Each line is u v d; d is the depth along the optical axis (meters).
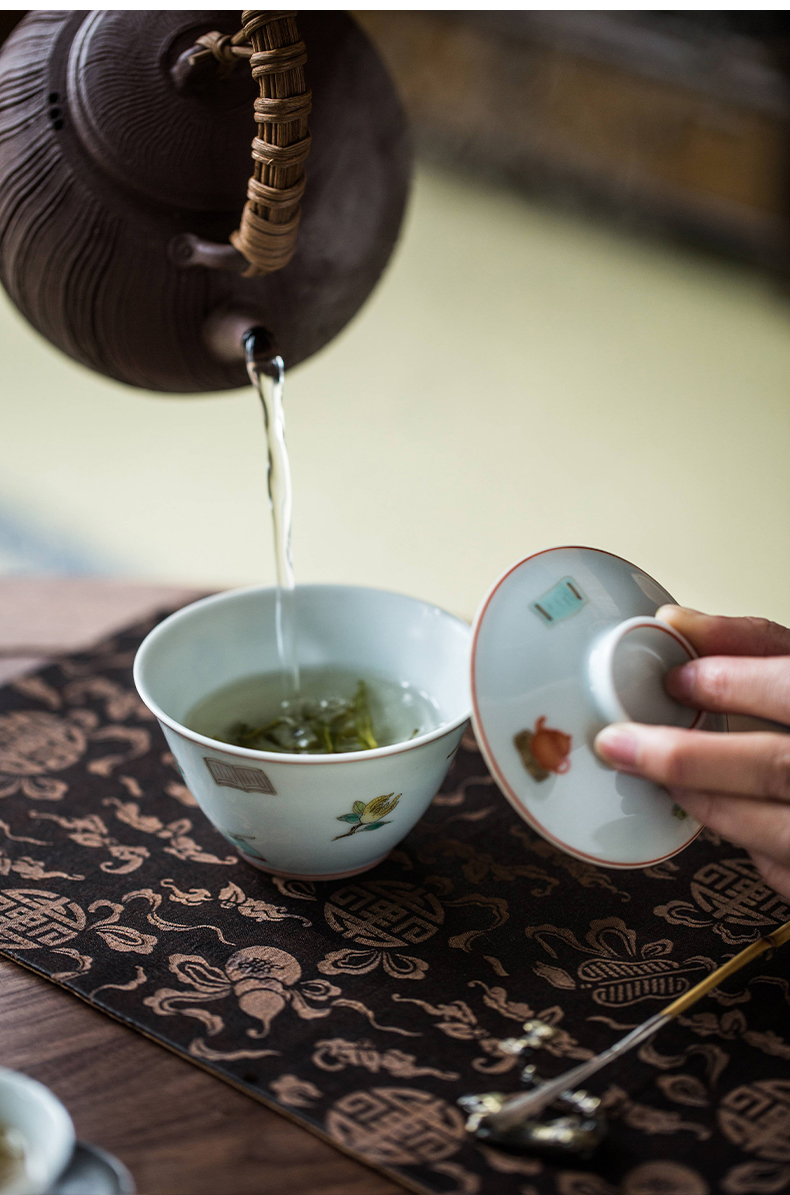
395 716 0.58
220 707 0.58
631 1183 0.45
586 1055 0.48
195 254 0.56
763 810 0.49
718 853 0.57
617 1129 0.46
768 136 2.26
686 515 1.65
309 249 0.59
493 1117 0.46
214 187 0.55
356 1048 0.49
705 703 0.50
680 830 0.52
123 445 1.83
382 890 0.55
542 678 0.50
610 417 1.91
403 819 0.54
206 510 1.67
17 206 0.56
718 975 0.50
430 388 2.00
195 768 0.52
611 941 0.53
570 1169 0.45
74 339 0.58
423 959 0.52
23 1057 0.48
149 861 0.56
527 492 1.71
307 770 0.50
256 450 1.83
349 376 2.04
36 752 0.62
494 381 2.02
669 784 0.49
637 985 0.51
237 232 0.56
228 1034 0.49
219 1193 0.45
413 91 2.77
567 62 2.51
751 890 0.55
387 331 2.17
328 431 1.88
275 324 0.59
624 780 0.51
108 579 0.76
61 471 1.75
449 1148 0.46
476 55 2.64
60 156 0.55
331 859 0.54
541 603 0.51
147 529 1.61
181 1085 0.47
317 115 0.58
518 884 0.55
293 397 1.99
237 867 0.56
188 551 1.56
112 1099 0.47
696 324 2.19
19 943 0.52
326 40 0.58
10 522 1.60
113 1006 0.50
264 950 0.52
